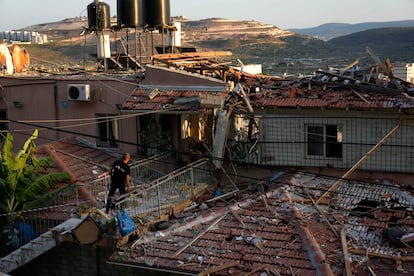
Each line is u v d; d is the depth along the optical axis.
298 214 14.66
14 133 22.20
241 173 19.23
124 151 20.50
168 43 26.56
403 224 14.16
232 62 28.25
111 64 25.34
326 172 18.22
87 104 20.77
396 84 17.77
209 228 14.23
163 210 15.63
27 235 15.82
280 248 12.83
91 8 24.75
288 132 18.42
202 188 18.08
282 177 18.31
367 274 11.50
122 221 13.46
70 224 14.66
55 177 17.11
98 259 14.54
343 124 17.72
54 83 21.23
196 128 19.84
